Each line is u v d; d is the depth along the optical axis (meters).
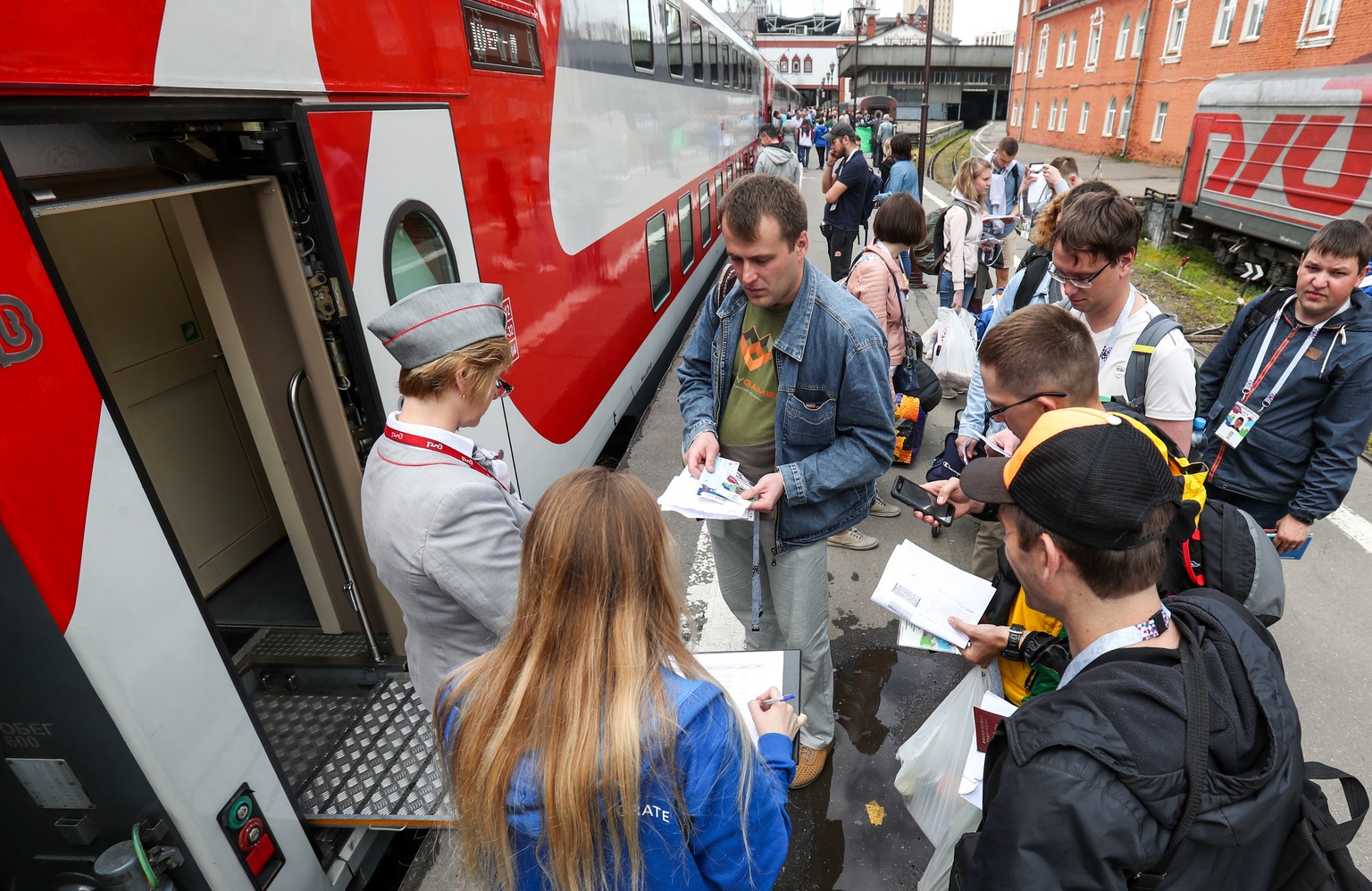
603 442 5.16
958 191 7.34
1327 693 3.26
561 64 4.07
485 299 1.81
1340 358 2.83
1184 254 12.72
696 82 8.86
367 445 2.50
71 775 1.62
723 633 3.74
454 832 1.38
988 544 3.21
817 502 2.37
